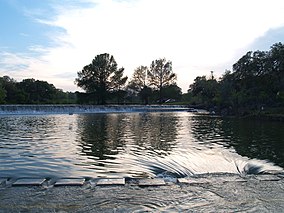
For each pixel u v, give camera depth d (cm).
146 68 7619
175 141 1409
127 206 573
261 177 786
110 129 1944
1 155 1008
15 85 6862
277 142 1413
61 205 569
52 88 7712
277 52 4212
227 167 897
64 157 985
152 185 701
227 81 5328
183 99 9131
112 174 789
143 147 1216
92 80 5966
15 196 613
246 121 2950
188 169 865
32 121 2597
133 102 7644
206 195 643
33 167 844
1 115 3506
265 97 4072
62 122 2508
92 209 554
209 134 1748
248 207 580
